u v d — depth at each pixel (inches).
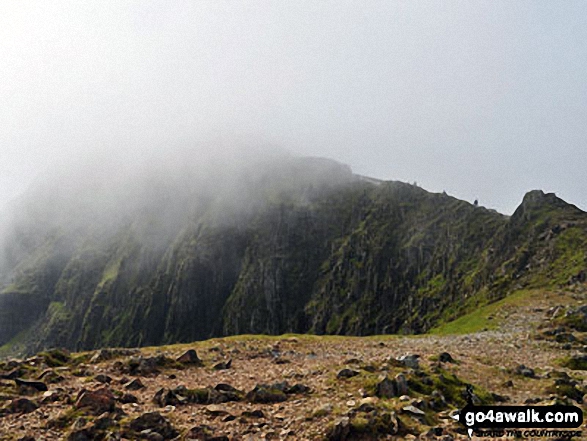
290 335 2048.5
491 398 801.6
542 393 869.2
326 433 580.1
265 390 748.0
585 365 1226.6
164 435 576.7
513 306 2768.2
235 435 585.3
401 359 992.2
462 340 1750.7
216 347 1336.1
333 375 871.7
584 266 3427.7
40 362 940.0
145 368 936.9
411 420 629.0
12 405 645.3
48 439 548.4
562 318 1984.5
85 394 643.5
